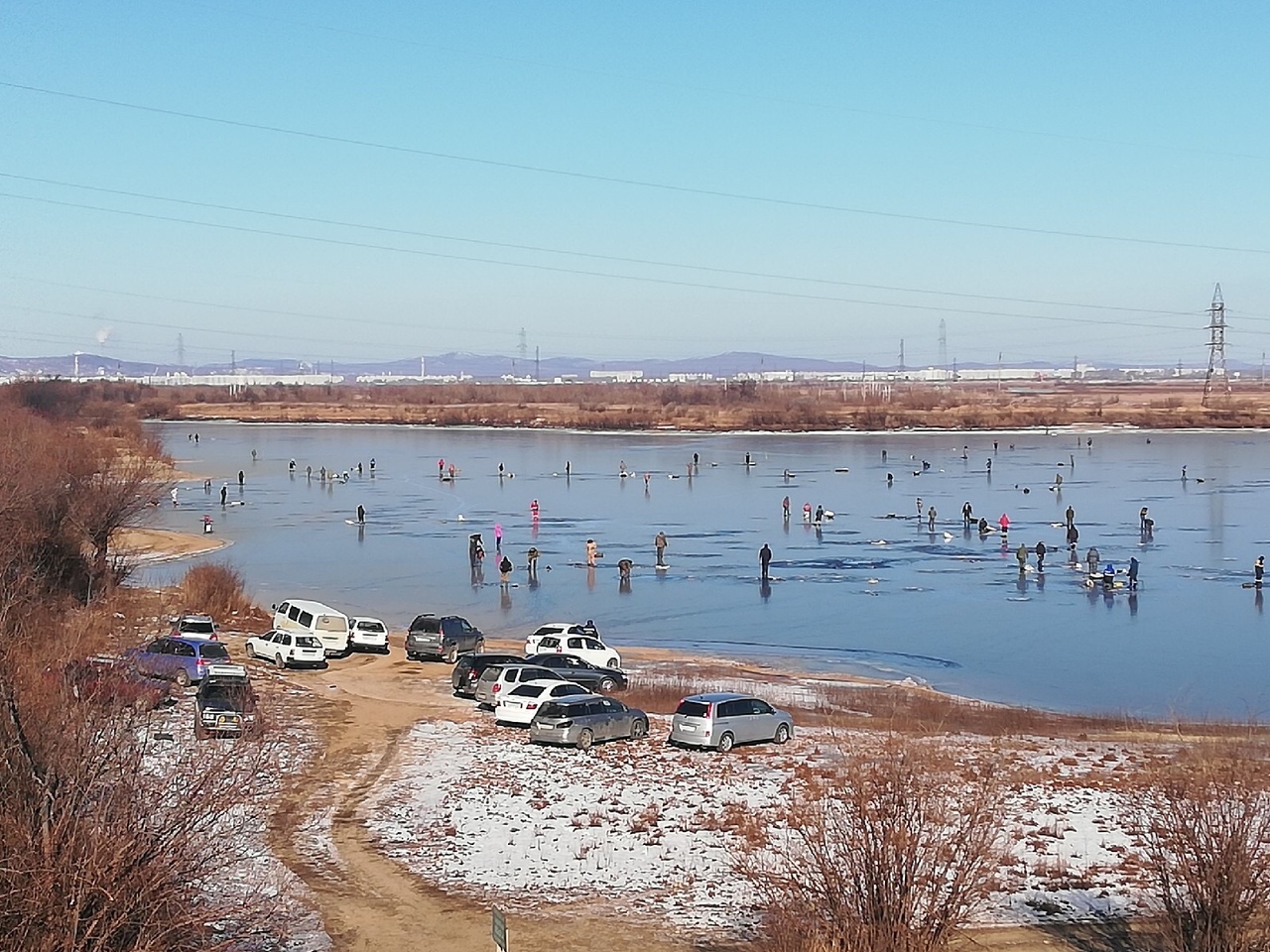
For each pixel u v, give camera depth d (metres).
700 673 51.53
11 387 167.38
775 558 88.12
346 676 48.56
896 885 17.47
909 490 132.00
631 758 34.81
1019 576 80.00
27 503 44.91
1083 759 35.34
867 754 24.80
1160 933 20.67
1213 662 55.50
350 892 23.06
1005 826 27.30
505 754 35.00
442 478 144.75
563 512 115.50
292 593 72.25
